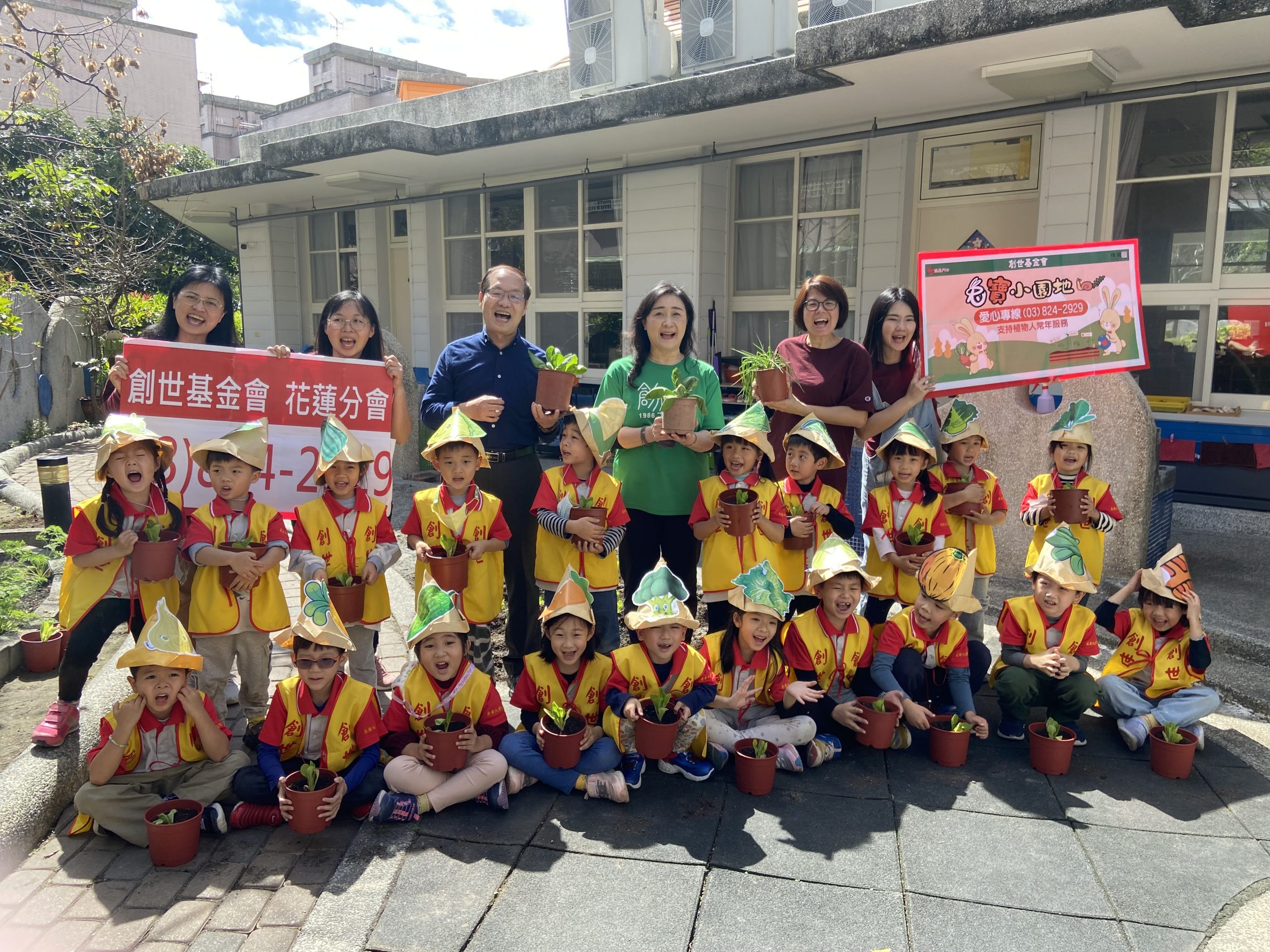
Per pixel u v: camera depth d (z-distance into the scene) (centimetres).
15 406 1097
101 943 252
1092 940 248
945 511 412
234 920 262
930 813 317
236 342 430
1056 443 423
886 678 369
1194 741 344
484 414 389
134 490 336
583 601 335
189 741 314
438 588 332
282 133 1436
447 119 1188
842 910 261
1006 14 512
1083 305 450
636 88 793
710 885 273
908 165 758
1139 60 576
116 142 1526
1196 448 655
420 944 247
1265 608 492
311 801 296
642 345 410
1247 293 627
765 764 325
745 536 386
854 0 706
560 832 305
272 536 364
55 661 440
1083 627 376
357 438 416
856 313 810
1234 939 247
